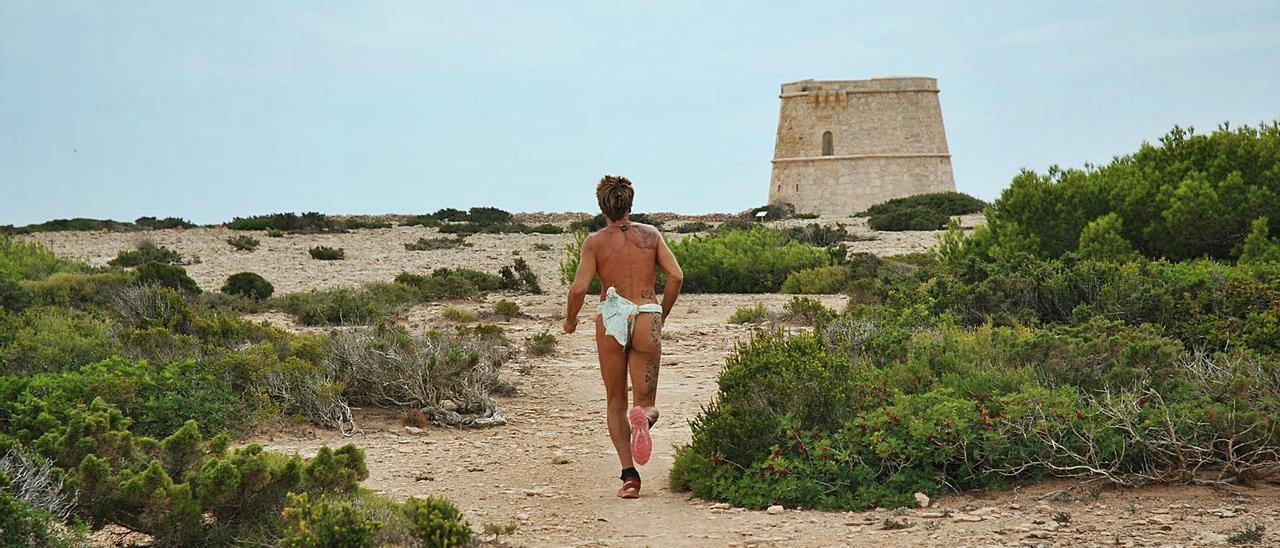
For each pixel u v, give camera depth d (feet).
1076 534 21.48
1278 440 25.53
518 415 38.75
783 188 296.30
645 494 26.84
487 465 30.81
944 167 293.02
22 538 18.92
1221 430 25.44
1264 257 55.26
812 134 289.53
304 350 41.45
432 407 37.55
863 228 200.54
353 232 213.25
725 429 26.73
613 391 26.89
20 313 54.34
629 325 26.43
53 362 38.78
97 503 20.88
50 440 21.79
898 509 23.89
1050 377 30.53
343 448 23.31
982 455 25.73
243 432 34.22
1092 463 25.57
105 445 21.81
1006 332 35.63
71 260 107.65
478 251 158.81
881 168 283.38
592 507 25.57
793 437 26.40
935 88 293.84
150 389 33.68
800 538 21.98
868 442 26.04
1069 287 47.83
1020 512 23.34
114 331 47.88
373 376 39.19
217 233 204.44
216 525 21.38
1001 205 71.77
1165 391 28.55
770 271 99.91
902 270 93.20
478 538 22.40
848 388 28.55
